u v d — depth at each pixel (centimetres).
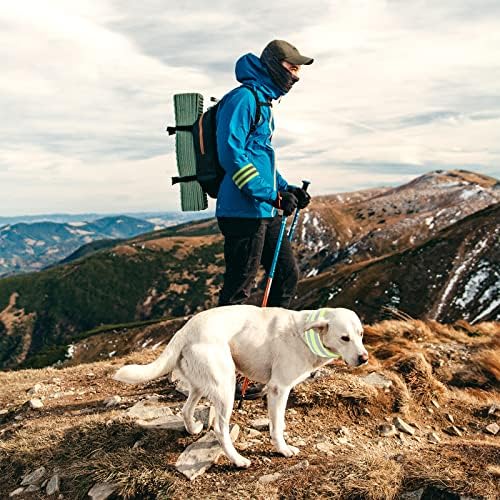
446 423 339
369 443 296
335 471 244
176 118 306
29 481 277
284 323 268
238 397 320
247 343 265
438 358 465
